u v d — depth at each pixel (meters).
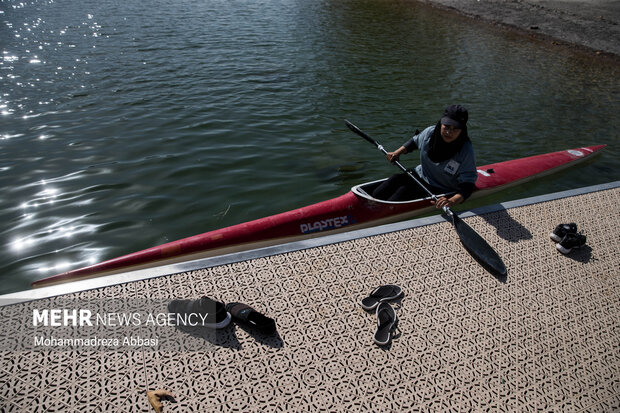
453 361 2.29
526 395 2.16
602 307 2.78
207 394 1.98
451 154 3.94
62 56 10.12
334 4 18.84
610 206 3.91
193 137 6.52
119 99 7.84
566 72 10.98
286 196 5.14
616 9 16.86
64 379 1.98
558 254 3.24
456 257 3.07
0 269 3.80
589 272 3.08
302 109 7.86
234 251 3.89
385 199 4.49
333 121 7.46
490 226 3.48
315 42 12.51
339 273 2.78
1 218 4.48
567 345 2.47
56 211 4.62
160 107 7.57
